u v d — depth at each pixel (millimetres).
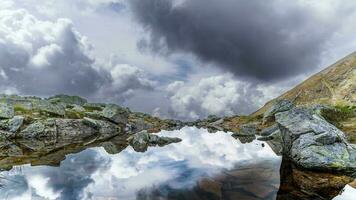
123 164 23797
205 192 15406
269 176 19094
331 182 17844
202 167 22234
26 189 16172
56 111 53875
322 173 20391
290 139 27078
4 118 41375
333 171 20719
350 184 17391
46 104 55125
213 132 62938
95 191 15836
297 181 17922
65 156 28031
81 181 18094
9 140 37594
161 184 17250
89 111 69062
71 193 15398
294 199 14336
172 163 24156
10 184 17234
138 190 15961
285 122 28953
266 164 23406
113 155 28656
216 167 22203
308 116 28109
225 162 24406
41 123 43594
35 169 21797
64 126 46844
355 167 20578
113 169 21797
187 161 25031
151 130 66375
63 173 20438
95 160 25797
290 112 30438
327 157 21781
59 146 35312
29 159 26234
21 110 50625
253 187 16359
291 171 20781
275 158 26203
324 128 25453
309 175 19719
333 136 24344
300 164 22609
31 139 39938
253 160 25344
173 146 35969
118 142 40219
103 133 53062
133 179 18547
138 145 37000
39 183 17594
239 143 38906
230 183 17281
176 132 62000
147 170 21266
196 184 17078
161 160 25703
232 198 14336
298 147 24328
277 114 31781
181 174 19875
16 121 41000
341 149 23438
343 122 52500
